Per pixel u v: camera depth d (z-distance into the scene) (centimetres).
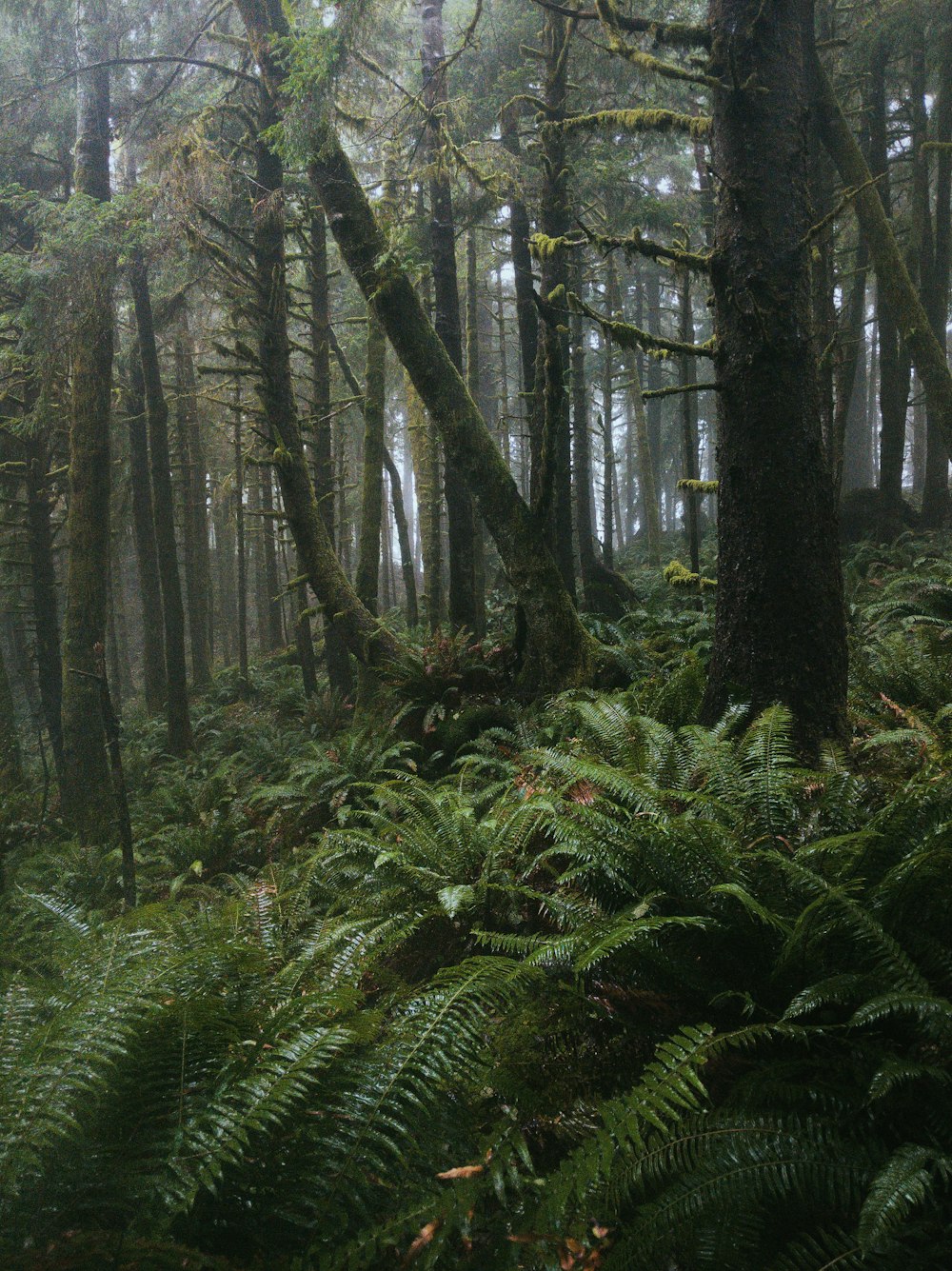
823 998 238
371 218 757
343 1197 208
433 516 1439
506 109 1023
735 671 480
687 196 1656
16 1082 197
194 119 1087
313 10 843
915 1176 189
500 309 1884
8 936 543
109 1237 180
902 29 1245
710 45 488
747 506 470
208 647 2175
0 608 2030
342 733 874
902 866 265
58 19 1085
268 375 941
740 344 469
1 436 1377
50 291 880
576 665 733
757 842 325
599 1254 205
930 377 955
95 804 932
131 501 1923
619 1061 274
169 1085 224
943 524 1445
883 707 537
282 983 281
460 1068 237
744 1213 202
